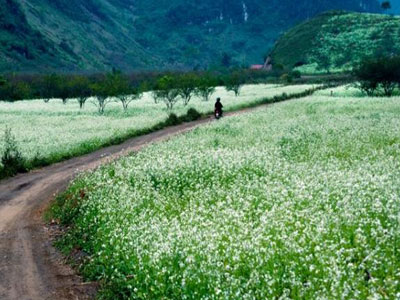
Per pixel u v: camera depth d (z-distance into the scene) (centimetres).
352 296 784
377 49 19238
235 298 830
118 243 1189
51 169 2700
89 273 1170
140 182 1781
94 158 2941
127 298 1012
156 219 1327
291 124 3344
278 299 838
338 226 1088
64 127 4338
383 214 1155
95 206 1572
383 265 890
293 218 1174
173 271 978
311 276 873
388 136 2502
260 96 7538
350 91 7669
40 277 1184
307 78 14962
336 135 2650
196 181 1766
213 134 3091
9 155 2684
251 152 2142
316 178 1554
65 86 8456
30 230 1595
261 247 990
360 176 1522
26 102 8662
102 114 5712
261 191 1494
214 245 1055
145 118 4922
